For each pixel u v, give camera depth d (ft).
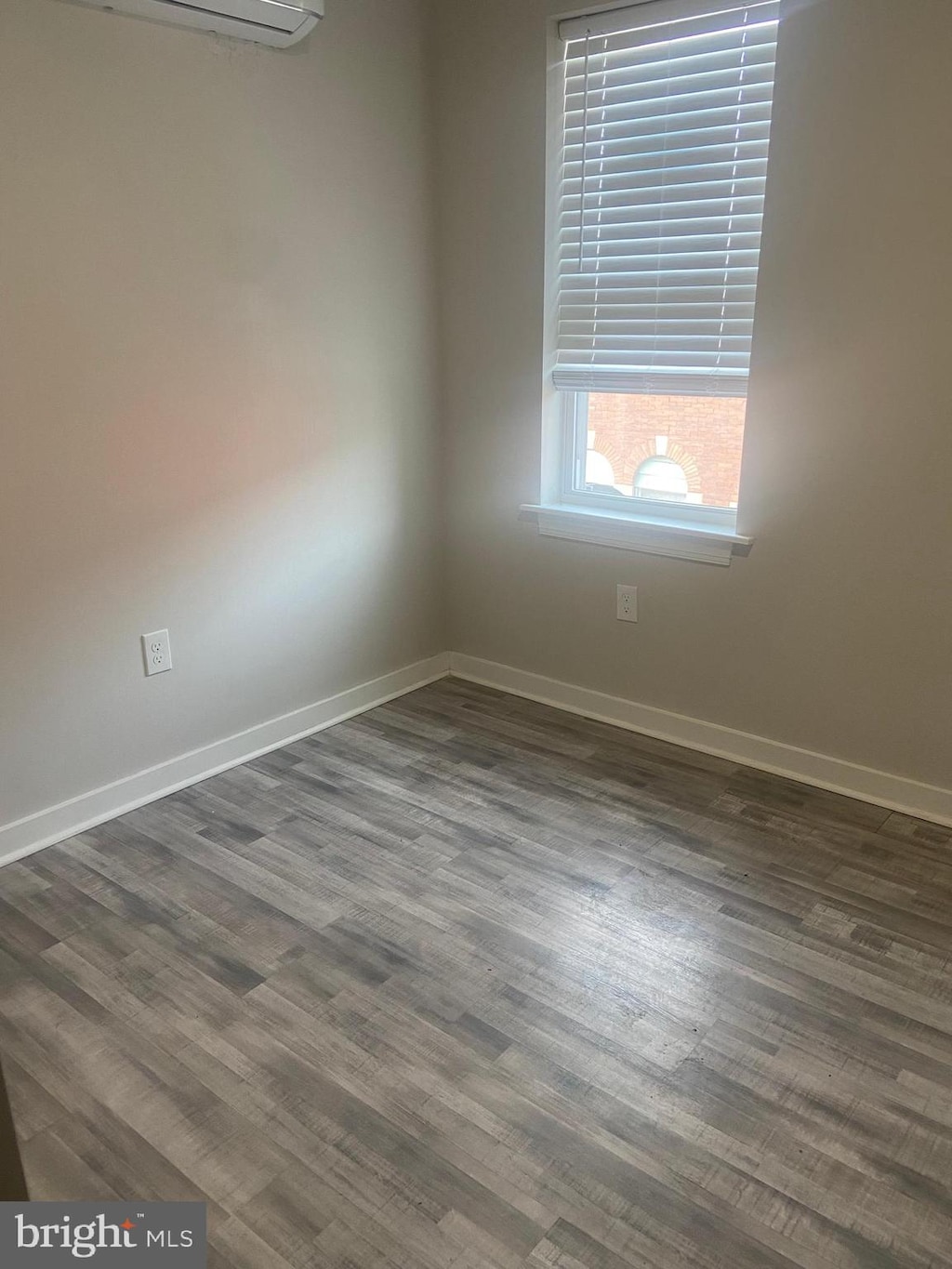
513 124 9.03
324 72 8.48
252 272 8.30
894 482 7.64
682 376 8.71
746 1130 5.15
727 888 7.21
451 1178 4.87
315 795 8.61
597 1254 4.49
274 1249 4.51
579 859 7.57
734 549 8.65
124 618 8.01
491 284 9.68
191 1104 5.33
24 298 6.87
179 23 7.31
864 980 6.25
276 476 8.95
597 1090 5.40
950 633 7.68
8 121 6.56
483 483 10.41
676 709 9.54
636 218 8.70
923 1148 5.05
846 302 7.51
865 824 8.07
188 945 6.61
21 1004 6.07
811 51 7.19
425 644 11.12
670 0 7.91
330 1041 5.75
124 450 7.70
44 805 7.79
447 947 6.57
